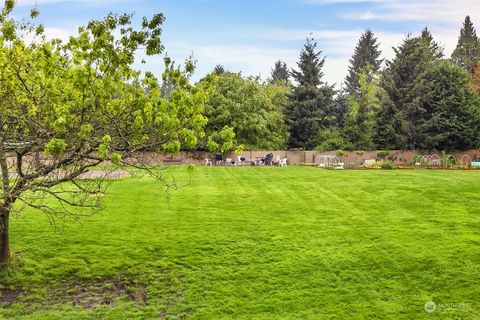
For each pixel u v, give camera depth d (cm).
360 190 2044
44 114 788
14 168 885
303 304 859
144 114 761
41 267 1016
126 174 2488
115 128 784
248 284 949
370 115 4681
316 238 1241
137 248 1151
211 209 1599
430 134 4400
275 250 1146
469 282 938
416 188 2078
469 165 3647
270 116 4647
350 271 1009
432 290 911
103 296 895
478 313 811
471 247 1135
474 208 1598
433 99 4469
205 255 1112
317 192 1992
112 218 1435
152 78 825
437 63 4978
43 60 797
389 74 4738
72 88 761
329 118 4853
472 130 4284
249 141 4522
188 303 866
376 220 1437
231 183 2294
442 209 1589
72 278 974
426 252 1106
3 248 1003
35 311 823
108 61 755
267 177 2600
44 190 801
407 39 4597
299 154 4469
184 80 805
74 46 813
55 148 595
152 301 875
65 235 1243
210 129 4228
